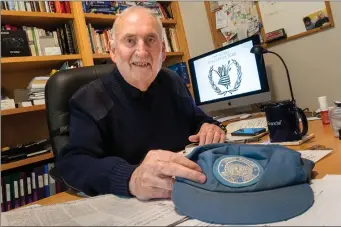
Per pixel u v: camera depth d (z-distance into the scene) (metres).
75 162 0.69
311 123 1.06
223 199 0.41
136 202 0.51
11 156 1.61
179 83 1.15
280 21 1.73
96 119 0.85
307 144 0.75
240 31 1.95
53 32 1.88
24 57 1.68
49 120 1.01
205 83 1.89
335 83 1.55
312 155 0.63
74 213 0.47
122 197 0.55
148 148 0.95
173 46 2.46
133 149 0.93
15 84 1.92
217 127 0.99
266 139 0.88
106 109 0.88
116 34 0.93
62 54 1.88
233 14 1.99
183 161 0.50
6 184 1.59
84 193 0.64
